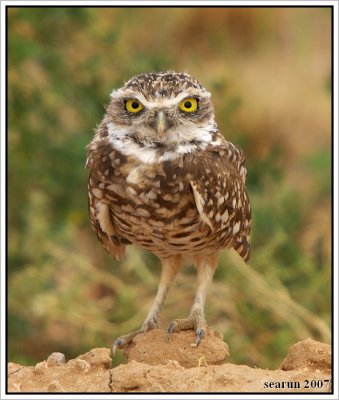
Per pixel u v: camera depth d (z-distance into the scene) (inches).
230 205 355.3
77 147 605.0
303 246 615.8
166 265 385.4
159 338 343.0
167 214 344.8
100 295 654.5
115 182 346.0
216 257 380.5
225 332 543.2
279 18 944.3
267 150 673.6
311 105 830.5
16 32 610.2
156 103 343.0
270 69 893.2
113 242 379.2
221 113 636.7
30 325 607.8
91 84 623.5
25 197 625.3
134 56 628.1
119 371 297.9
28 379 307.9
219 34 851.4
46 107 629.3
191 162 342.0
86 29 626.2
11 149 629.6
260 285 549.3
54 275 621.6
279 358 548.4
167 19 800.9
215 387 287.6
